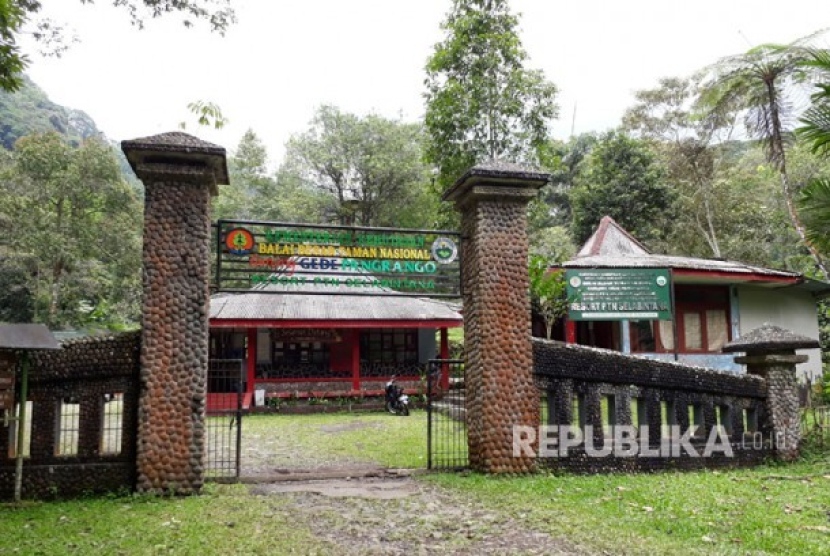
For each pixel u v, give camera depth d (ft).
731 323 56.08
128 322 104.32
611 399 27.20
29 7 27.30
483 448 25.39
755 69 46.62
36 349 20.36
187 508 20.04
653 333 55.21
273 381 59.67
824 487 22.95
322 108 123.03
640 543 16.15
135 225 113.60
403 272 26.84
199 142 22.88
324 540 16.89
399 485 24.04
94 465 22.12
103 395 22.59
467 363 26.94
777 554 15.31
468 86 54.39
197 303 22.67
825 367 58.75
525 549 15.94
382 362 67.10
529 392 25.85
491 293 25.93
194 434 22.17
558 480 24.23
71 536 16.96
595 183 100.53
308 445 36.68
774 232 93.81
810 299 61.72
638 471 26.63
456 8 56.29
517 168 26.22
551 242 92.89
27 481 21.65
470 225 27.12
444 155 55.26
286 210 116.88
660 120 106.93
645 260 53.93
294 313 58.80
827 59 28.27
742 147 140.77
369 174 118.42
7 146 184.96
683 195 104.22
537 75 55.52
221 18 30.04
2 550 15.66
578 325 61.72
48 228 102.99
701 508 19.69
